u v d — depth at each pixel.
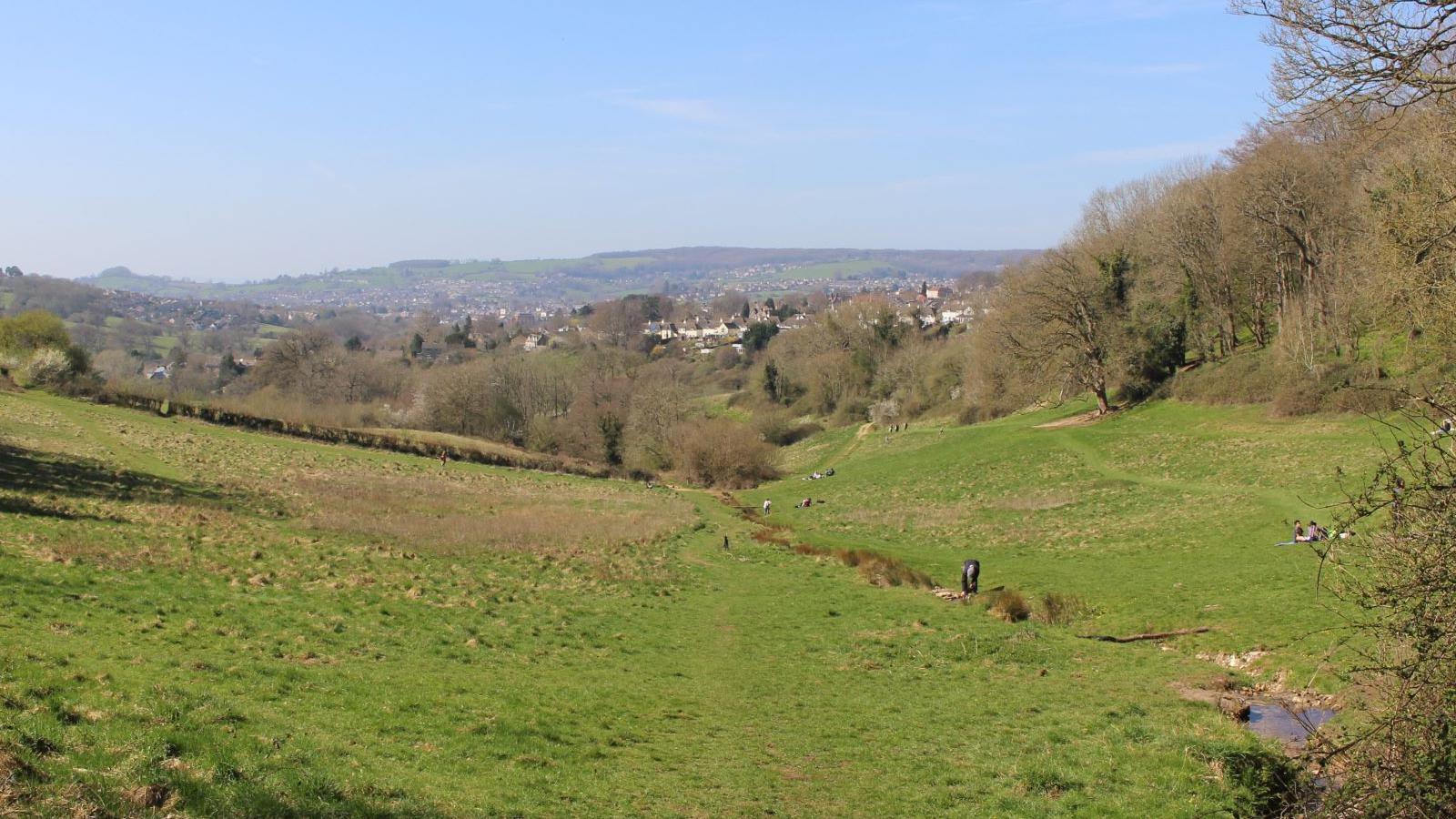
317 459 73.19
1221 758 14.34
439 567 36.25
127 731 11.88
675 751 16.97
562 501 65.00
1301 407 58.03
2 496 37.28
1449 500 8.07
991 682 22.66
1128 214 98.56
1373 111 10.05
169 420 81.56
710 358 180.12
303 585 29.00
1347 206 54.03
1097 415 77.19
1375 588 8.68
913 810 14.16
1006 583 35.94
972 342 102.06
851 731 18.84
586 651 25.42
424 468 77.25
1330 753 9.66
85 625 19.48
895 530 53.81
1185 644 25.12
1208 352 76.81
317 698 16.73
